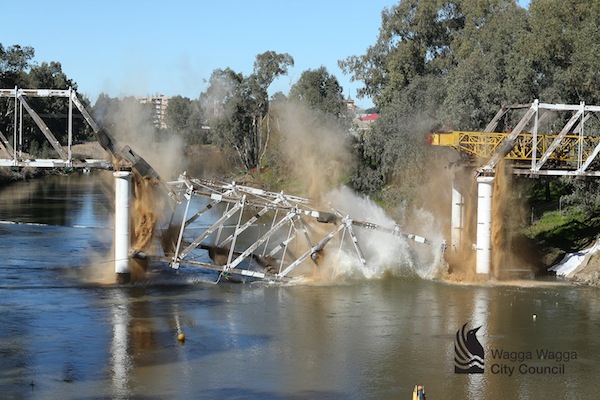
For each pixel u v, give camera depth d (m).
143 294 37.75
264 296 37.94
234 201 40.62
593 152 42.56
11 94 39.44
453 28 89.69
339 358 27.84
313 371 26.33
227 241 45.03
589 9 52.28
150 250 42.94
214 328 31.61
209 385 24.69
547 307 36.12
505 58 60.50
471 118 60.22
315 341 30.00
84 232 61.41
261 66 128.75
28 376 25.22
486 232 41.47
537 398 24.16
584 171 42.59
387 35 93.12
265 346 29.19
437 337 30.80
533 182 69.69
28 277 41.41
